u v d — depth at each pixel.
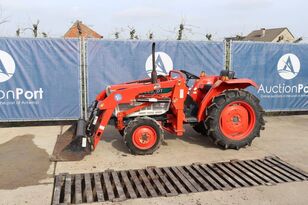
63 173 4.72
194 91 6.08
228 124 5.80
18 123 7.75
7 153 5.62
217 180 4.57
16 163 5.15
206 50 8.06
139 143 5.50
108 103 5.51
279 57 8.46
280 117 8.64
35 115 7.47
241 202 3.94
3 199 3.99
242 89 6.12
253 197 4.07
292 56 8.55
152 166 5.02
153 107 5.84
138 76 7.79
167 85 5.71
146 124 5.48
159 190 4.26
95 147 5.77
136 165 5.10
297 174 4.79
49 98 7.48
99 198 4.04
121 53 7.66
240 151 5.82
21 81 7.32
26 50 7.27
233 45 8.16
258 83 8.40
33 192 4.18
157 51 7.82
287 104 8.67
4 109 7.34
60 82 7.48
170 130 5.97
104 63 7.61
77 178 4.57
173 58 7.91
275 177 4.68
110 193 4.16
